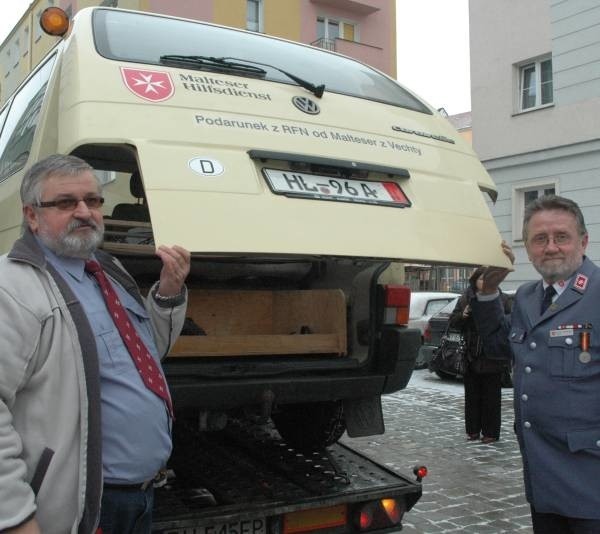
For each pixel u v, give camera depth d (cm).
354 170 303
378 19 2519
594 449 248
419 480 355
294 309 392
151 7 1941
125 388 215
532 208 276
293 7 2333
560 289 270
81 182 218
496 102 1580
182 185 255
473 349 659
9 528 176
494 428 673
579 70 1395
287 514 315
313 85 330
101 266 236
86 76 277
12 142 404
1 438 181
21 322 191
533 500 265
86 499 195
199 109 285
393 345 348
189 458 380
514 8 1538
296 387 324
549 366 258
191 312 380
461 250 300
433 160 338
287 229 264
